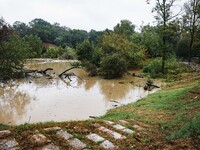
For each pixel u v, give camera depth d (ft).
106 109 46.50
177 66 103.86
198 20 116.26
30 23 463.42
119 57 95.61
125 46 122.11
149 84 73.46
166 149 17.87
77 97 57.57
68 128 21.63
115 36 130.62
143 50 125.18
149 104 41.63
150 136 21.70
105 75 93.56
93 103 51.55
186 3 116.67
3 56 52.70
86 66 101.14
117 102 52.60
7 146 16.83
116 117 34.53
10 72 56.18
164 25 92.48
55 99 55.11
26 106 48.42
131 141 19.99
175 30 96.48
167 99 41.60
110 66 90.53
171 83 71.26
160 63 101.24
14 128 19.92
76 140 18.99
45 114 42.83
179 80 77.77
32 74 96.53
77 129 21.57
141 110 37.50
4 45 53.06
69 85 75.46
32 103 51.01
